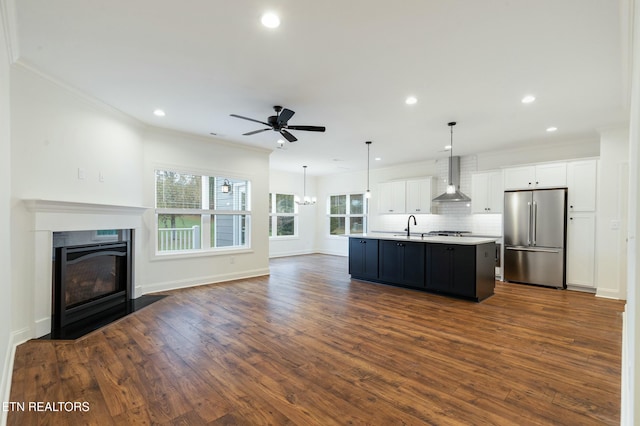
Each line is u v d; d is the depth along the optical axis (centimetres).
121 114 423
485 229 675
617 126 467
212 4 207
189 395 216
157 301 447
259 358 271
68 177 348
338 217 1017
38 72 305
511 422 188
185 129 506
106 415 194
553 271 535
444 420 190
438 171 755
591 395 215
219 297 472
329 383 232
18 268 295
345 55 274
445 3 206
